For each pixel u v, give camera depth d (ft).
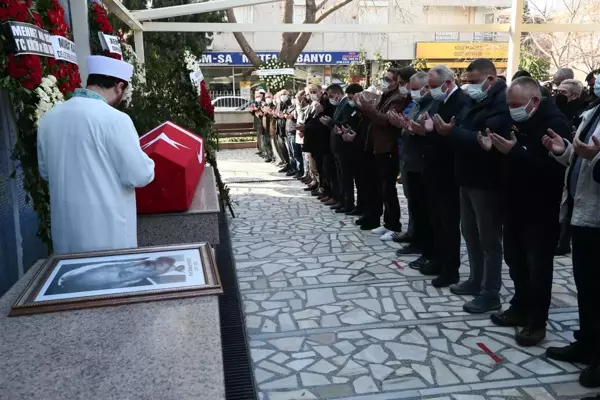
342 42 82.58
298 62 81.82
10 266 10.09
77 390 4.44
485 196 12.42
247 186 31.68
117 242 8.86
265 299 14.21
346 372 10.41
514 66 23.52
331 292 14.62
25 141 9.52
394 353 11.14
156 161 10.26
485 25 23.94
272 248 18.93
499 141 10.55
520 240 11.69
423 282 15.23
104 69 9.03
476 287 14.14
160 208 10.51
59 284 6.31
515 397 9.44
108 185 8.71
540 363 10.59
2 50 8.39
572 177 9.80
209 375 4.62
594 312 10.03
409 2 71.92
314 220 23.00
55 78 9.84
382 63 54.70
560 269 16.08
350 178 23.53
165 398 4.34
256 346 11.55
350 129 20.97
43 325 5.48
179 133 12.49
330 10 54.95
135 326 5.44
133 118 17.03
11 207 10.31
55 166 8.71
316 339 11.84
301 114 30.78
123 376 4.62
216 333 5.29
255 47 81.71
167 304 5.90
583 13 57.16
